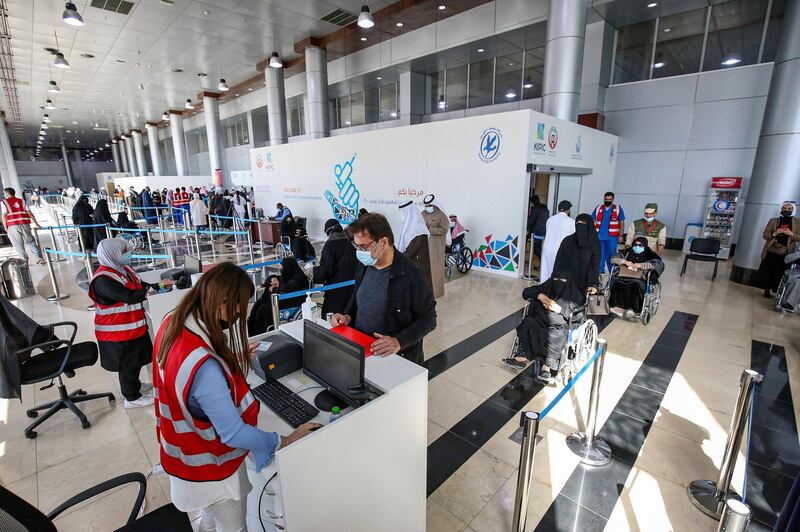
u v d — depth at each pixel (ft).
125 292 9.70
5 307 9.27
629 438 9.24
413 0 30.96
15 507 3.65
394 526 5.78
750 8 26.89
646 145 32.22
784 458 8.61
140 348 10.34
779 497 7.54
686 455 8.67
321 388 6.26
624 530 6.79
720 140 29.12
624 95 32.53
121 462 8.57
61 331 15.87
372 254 6.74
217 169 61.05
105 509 7.30
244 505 5.18
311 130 41.01
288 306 12.65
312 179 37.65
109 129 96.32
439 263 19.89
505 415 10.18
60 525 6.95
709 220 29.63
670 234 32.35
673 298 19.81
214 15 30.99
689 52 29.66
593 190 30.73
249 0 28.78
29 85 50.26
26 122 83.20
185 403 4.06
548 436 9.31
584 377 12.11
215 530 5.32
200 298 4.24
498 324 16.39
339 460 4.67
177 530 5.01
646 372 12.36
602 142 30.37
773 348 13.96
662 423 9.80
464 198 25.32
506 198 23.24
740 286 21.99
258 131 67.82
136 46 36.94
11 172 63.82
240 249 35.14
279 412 5.55
